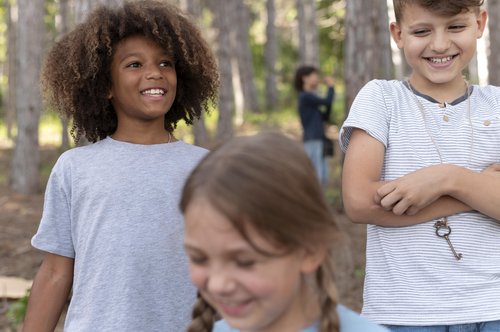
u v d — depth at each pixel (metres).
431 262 2.88
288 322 1.88
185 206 1.71
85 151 3.20
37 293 3.16
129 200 3.05
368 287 2.99
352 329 1.93
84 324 2.99
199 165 1.74
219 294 1.70
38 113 14.22
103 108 3.30
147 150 3.18
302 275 1.87
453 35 3.00
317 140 12.34
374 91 3.12
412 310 2.86
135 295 2.98
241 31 31.45
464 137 3.00
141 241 3.01
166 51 3.24
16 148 14.23
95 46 3.21
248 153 1.70
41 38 14.23
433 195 2.84
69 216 3.14
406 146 3.02
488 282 2.85
